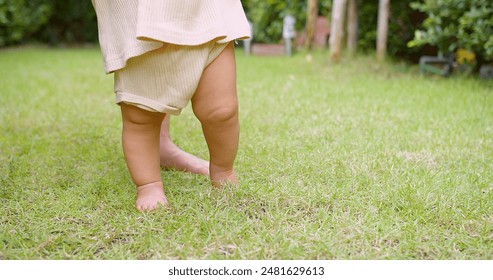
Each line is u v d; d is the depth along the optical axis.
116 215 1.73
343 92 3.87
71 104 3.67
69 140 2.70
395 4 5.71
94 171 2.20
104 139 2.70
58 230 1.62
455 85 4.12
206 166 2.18
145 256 1.49
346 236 1.54
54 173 2.17
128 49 1.54
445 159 2.30
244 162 2.22
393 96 3.70
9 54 7.18
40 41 9.05
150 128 1.77
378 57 5.28
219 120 1.69
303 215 1.71
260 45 7.07
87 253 1.50
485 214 1.72
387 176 2.02
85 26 9.28
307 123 2.94
